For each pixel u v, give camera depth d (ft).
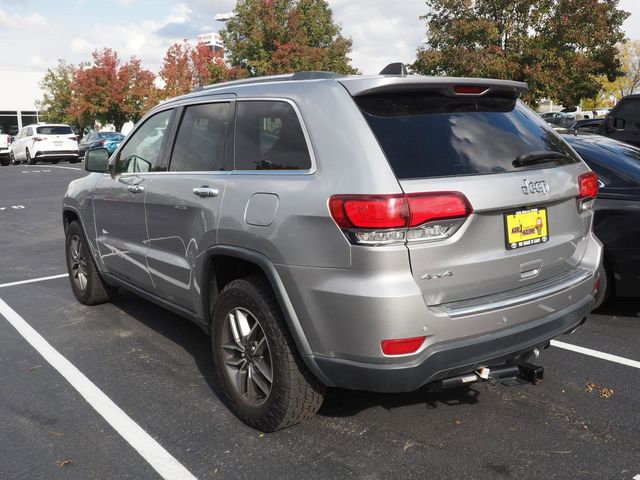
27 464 10.05
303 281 9.37
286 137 10.30
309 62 114.93
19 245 29.71
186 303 12.80
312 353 9.52
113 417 11.60
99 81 138.92
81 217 17.54
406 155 9.07
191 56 127.95
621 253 15.46
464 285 9.26
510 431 10.72
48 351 15.10
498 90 10.65
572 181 10.76
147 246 14.07
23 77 173.78
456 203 8.88
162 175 13.37
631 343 14.83
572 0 78.02
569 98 86.79
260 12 116.37
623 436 10.49
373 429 10.87
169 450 10.39
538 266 10.24
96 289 18.25
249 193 10.48
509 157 9.97
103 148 15.76
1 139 95.91
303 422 11.08
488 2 78.84
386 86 9.46
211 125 12.34
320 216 9.10
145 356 14.66
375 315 8.63
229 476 9.61
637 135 31.86
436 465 9.71
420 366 8.79
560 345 14.78
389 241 8.62
